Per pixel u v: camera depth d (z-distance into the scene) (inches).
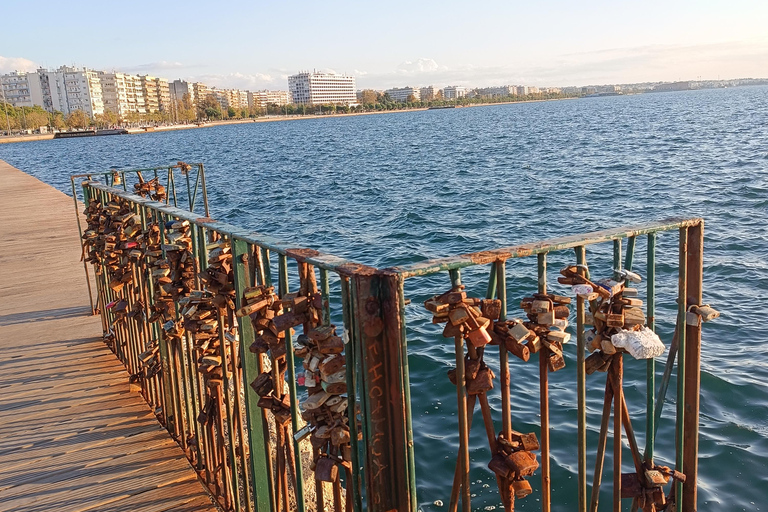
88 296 300.2
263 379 98.2
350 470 86.1
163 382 162.2
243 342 107.7
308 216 836.0
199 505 132.0
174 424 159.8
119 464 147.9
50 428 166.7
